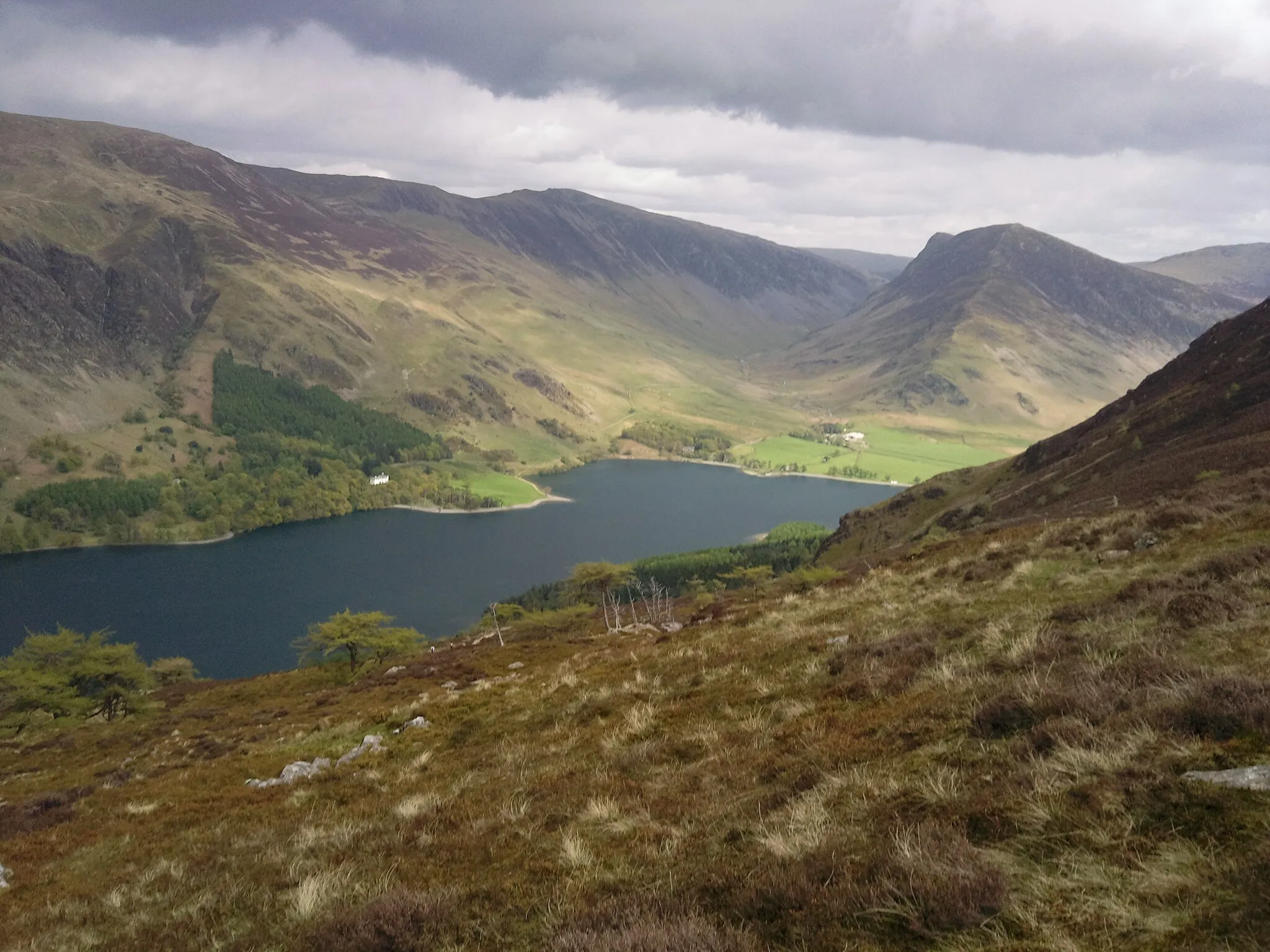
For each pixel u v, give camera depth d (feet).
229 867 38.09
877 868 18.15
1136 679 27.30
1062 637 38.47
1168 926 13.70
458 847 31.63
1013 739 24.70
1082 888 15.71
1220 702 20.88
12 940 34.42
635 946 16.74
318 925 25.05
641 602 328.08
